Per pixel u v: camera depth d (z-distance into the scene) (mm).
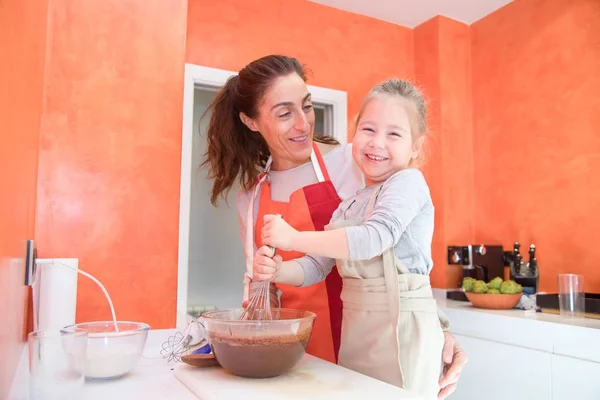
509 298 2402
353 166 1460
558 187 2602
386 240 912
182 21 1816
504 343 2215
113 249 1671
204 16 2623
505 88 2930
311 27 2926
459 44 3154
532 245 2631
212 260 3279
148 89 1748
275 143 1410
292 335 769
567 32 2584
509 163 2883
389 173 1073
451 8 3010
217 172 1515
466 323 2408
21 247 859
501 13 2977
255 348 749
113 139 1688
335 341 1293
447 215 3006
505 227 2889
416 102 1087
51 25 1622
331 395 697
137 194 1714
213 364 870
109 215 1672
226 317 880
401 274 976
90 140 1657
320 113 3143
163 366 932
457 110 3104
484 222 3025
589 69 2469
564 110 2584
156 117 1755
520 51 2844
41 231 1586
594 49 2449
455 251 2930
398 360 902
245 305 1025
